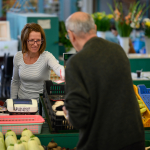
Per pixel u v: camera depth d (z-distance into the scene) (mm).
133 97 2178
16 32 8914
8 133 2707
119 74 2125
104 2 13312
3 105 3225
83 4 13266
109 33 10273
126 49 8039
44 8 12906
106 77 2082
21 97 3951
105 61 2109
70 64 2100
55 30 7418
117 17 7773
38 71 3770
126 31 7855
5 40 8344
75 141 2850
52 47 7496
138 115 2225
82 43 2240
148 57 8016
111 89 2100
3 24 8516
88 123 2125
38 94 3869
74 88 2045
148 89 3561
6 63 7082
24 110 3064
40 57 3773
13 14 9406
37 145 2500
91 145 2117
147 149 2857
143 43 11289
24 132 2723
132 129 2127
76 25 2197
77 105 2006
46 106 3158
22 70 3785
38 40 3625
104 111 2102
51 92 3510
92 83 2072
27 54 3775
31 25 3641
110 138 2102
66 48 7750
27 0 9617
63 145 2844
